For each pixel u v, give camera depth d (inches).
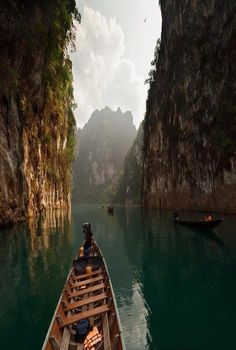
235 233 819.4
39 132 1745.8
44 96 1736.0
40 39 1461.6
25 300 363.6
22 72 1370.6
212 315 317.1
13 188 1168.2
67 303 275.6
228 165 1343.5
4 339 268.1
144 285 426.6
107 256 632.4
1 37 1184.2
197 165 1717.5
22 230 999.6
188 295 377.4
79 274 393.7
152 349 251.8
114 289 414.9
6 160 1130.7
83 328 224.2
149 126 2881.4
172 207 2146.9
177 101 2092.8
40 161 1745.8
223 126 1402.6
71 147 3125.0
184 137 1927.9
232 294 372.5
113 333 212.1
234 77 1397.6
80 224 1275.8
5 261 562.3
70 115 2955.2
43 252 641.6
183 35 2133.4
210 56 1676.9
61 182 2647.6
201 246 687.7
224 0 1596.9
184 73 1995.6
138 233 967.0
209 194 1558.8
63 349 202.8
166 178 2288.4
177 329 287.9
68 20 1833.2
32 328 288.5
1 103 1156.5
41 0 1457.9
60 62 1914.4
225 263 519.5
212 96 1592.0
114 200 6181.1
